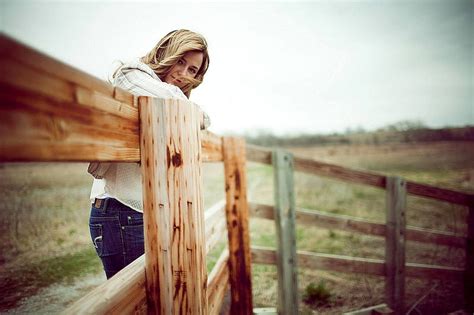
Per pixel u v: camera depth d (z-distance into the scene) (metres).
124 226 1.24
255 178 12.62
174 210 0.94
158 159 0.90
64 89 0.54
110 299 0.72
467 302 3.17
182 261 0.97
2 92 0.41
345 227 3.02
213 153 1.91
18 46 0.44
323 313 2.92
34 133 0.47
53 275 2.82
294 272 2.76
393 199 2.99
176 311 0.95
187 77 1.46
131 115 0.82
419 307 3.12
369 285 3.51
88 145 0.61
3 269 2.90
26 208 4.94
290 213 2.77
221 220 2.19
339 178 2.98
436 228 5.66
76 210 5.29
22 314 2.12
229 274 2.36
